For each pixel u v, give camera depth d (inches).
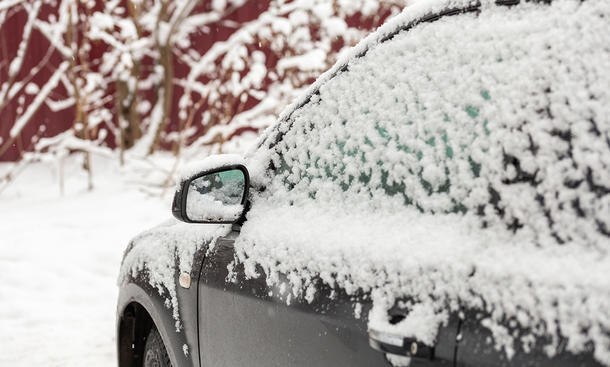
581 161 69.4
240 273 108.5
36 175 480.7
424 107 87.5
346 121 100.3
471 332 71.4
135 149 474.3
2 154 496.7
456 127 82.6
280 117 114.8
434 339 74.4
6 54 488.7
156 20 466.6
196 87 458.3
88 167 435.2
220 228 119.7
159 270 134.7
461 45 85.2
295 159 109.3
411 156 87.8
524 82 75.9
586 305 62.7
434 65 88.0
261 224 109.1
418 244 80.7
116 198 412.5
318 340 90.7
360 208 93.9
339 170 100.0
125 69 470.3
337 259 89.6
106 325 258.7
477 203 77.9
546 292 65.8
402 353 76.4
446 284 75.0
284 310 97.1
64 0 453.7
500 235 73.9
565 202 69.7
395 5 462.9
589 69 71.1
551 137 72.0
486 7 85.0
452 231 78.8
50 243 338.0
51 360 225.9
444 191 82.7
